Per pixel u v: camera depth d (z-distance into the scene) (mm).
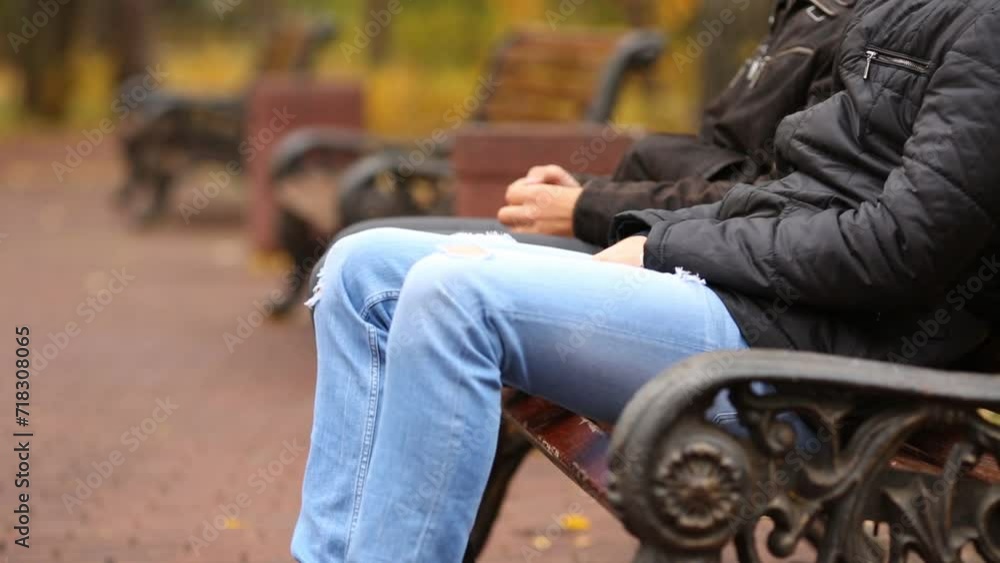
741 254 3736
